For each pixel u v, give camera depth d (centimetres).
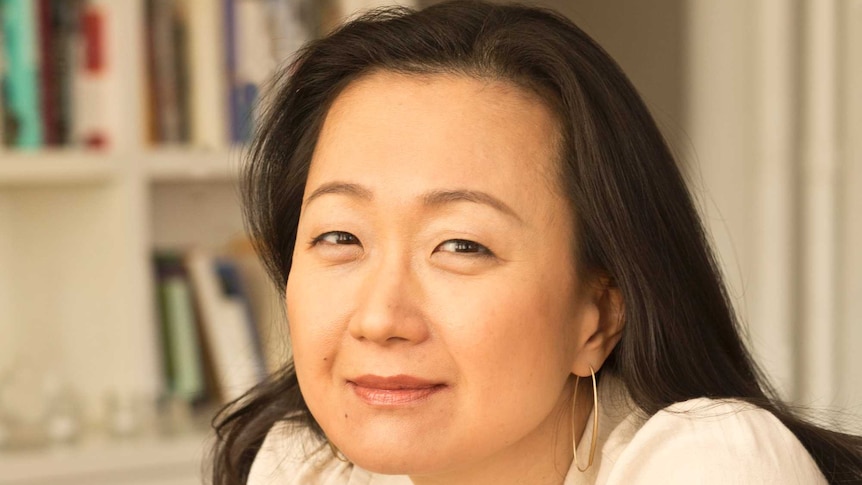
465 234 82
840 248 241
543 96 88
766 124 247
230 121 234
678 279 94
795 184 247
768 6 246
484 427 83
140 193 226
